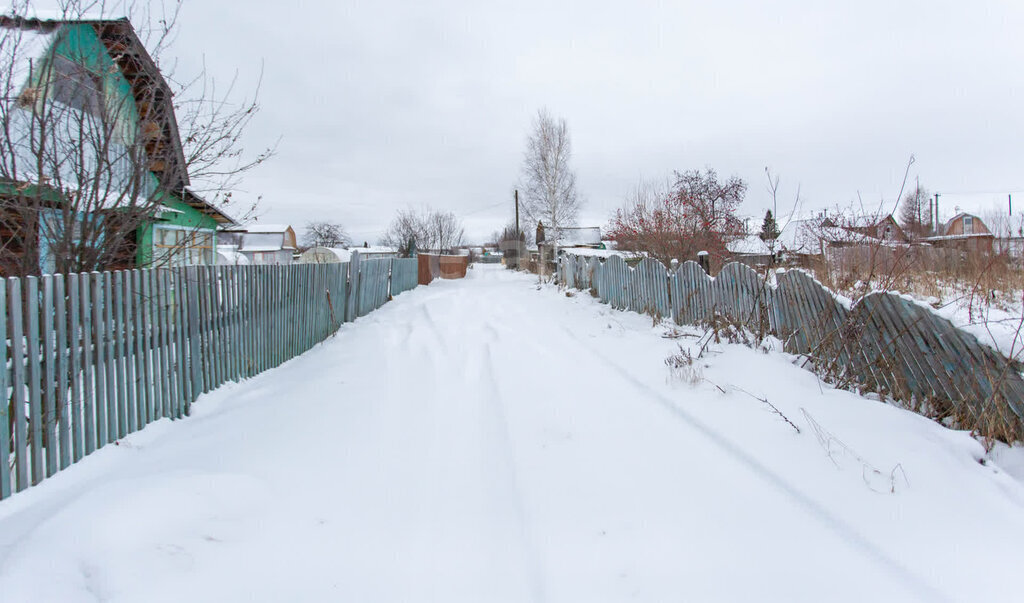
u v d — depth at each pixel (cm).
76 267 413
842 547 241
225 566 235
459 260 3300
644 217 1375
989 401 314
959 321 344
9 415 288
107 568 223
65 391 321
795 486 292
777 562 234
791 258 962
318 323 860
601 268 1314
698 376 489
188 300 466
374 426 425
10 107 391
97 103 458
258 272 618
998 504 258
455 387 542
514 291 1881
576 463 348
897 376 390
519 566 241
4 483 279
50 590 208
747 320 622
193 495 282
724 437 363
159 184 479
